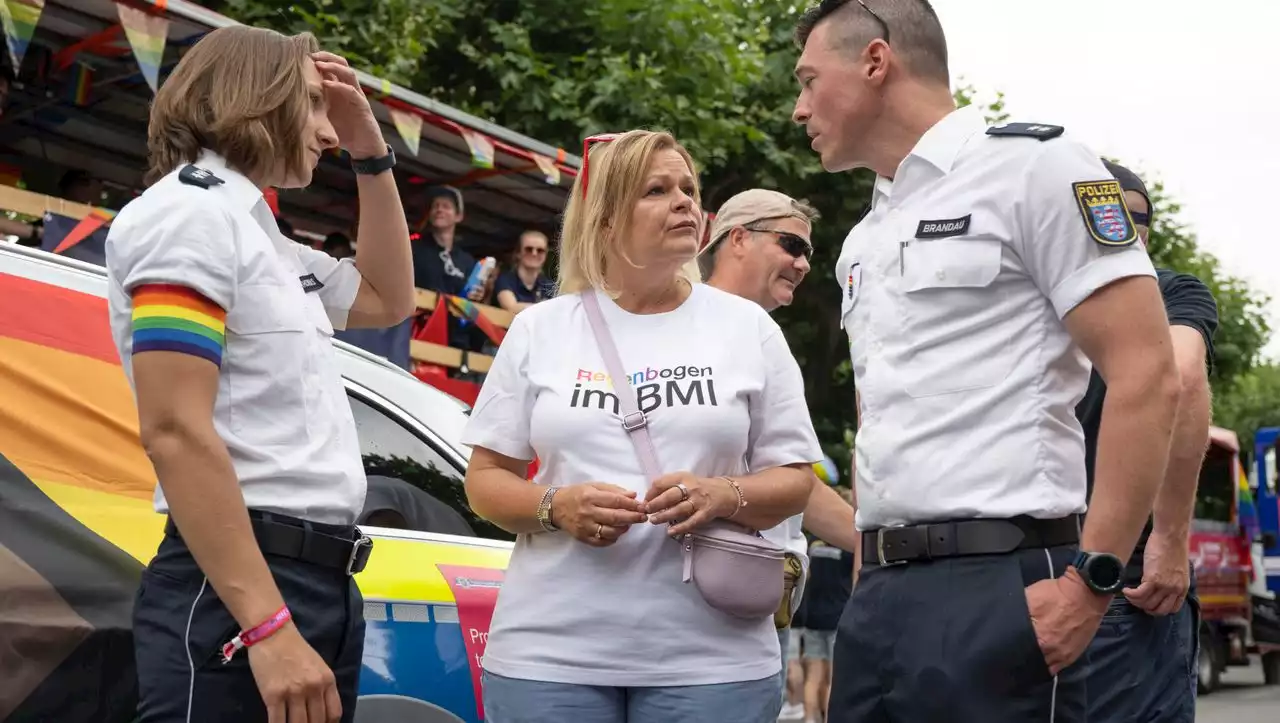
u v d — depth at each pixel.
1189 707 3.17
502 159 7.44
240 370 2.08
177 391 1.95
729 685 2.46
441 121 6.72
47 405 2.58
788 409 2.64
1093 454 3.07
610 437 2.52
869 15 2.48
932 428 2.30
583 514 2.38
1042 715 2.20
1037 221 2.25
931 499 2.28
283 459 2.09
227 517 1.95
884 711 2.36
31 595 2.38
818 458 2.66
